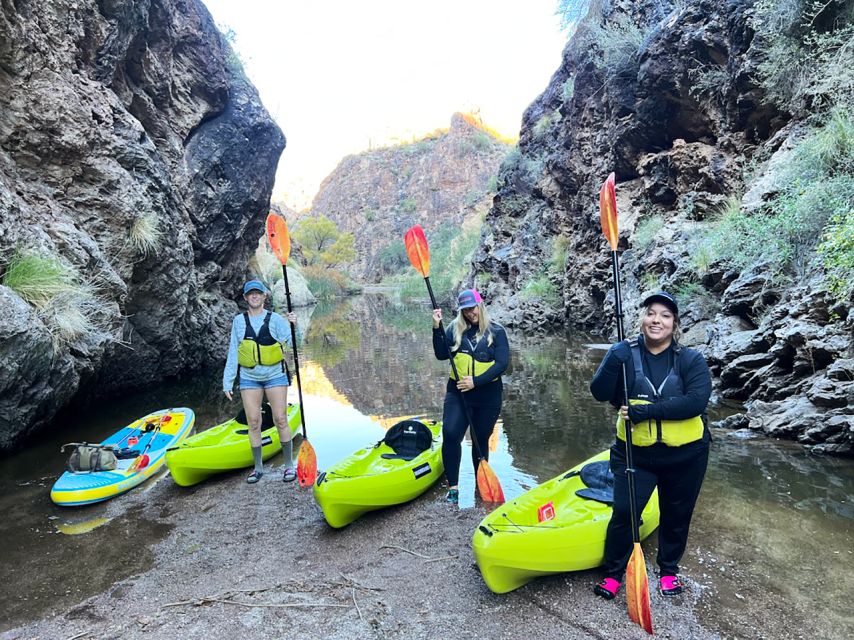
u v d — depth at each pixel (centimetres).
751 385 563
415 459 420
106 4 778
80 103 682
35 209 609
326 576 305
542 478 430
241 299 1380
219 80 1195
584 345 1112
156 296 816
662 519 267
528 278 1641
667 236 939
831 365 468
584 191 1407
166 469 491
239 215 1258
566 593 277
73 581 309
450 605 271
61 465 490
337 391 820
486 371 382
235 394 794
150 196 787
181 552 340
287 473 458
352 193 10788
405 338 1479
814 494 372
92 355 583
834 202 546
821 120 693
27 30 625
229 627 261
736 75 856
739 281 657
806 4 711
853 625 244
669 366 246
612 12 1348
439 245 6131
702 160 966
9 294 476
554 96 1839
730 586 276
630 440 250
